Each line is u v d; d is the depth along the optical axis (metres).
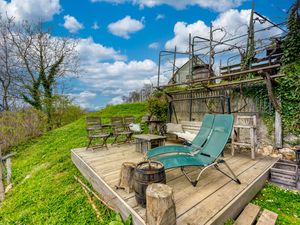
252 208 2.51
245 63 6.07
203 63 7.59
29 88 12.53
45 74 13.04
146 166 2.38
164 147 3.55
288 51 4.59
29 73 12.62
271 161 3.99
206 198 2.41
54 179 4.40
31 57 12.59
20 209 3.45
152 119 6.69
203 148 3.37
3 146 8.55
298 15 4.59
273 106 4.66
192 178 3.09
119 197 2.51
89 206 2.99
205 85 5.86
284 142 4.56
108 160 4.27
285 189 3.22
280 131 4.53
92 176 3.59
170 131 6.12
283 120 4.54
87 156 4.64
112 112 12.62
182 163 2.74
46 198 3.57
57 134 9.74
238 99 5.41
